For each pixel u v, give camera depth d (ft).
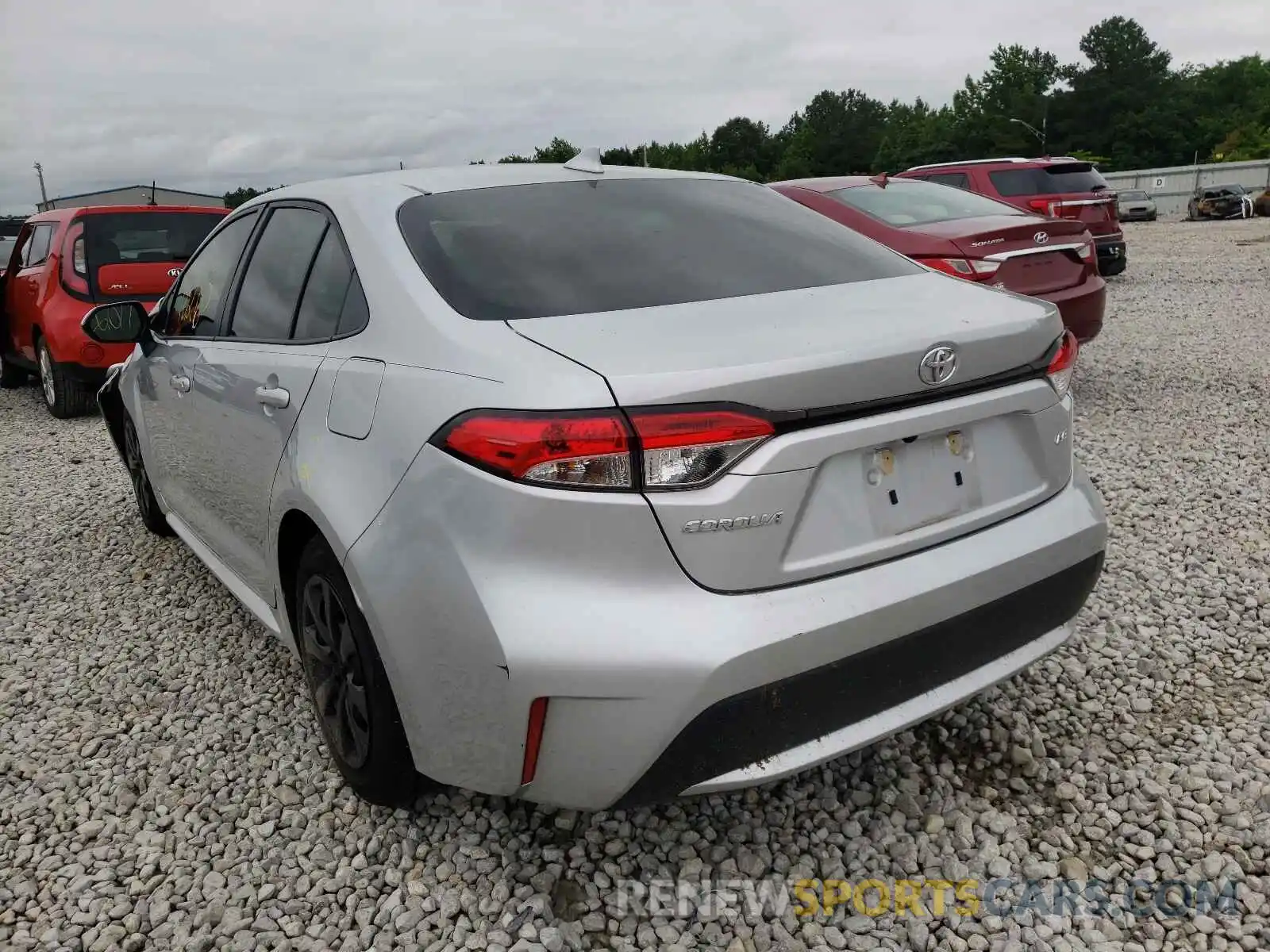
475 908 7.47
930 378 6.92
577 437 6.05
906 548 6.97
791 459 6.36
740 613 6.28
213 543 11.72
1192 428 19.83
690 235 8.78
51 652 12.24
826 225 9.89
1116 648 10.96
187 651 12.04
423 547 6.66
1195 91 314.35
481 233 8.27
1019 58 332.19
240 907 7.64
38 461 22.70
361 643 7.60
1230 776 8.63
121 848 8.38
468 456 6.39
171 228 27.37
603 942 7.18
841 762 9.07
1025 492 7.80
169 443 12.41
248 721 10.29
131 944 7.23
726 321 7.08
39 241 28.73
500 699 6.36
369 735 7.86
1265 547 13.52
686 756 6.37
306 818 8.66
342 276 8.55
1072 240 20.62
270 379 8.92
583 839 8.17
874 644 6.70
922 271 9.12
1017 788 8.70
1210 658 10.70
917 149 325.01
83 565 15.25
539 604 6.22
